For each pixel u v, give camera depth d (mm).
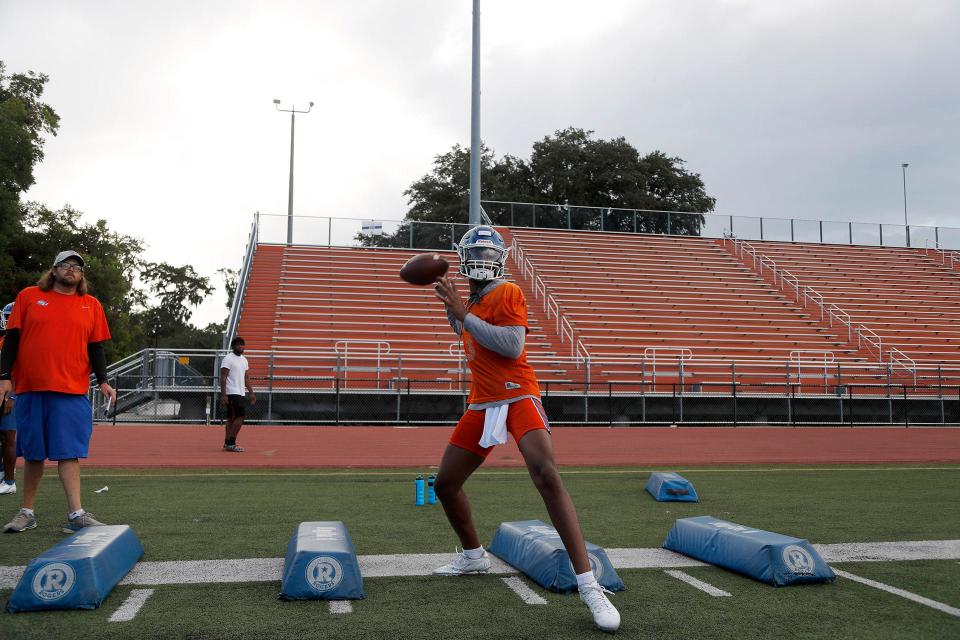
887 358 23719
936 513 6844
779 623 3621
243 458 11195
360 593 3973
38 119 36812
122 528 4629
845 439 15766
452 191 51125
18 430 5555
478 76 20266
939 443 15086
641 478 9430
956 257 33406
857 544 5461
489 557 4895
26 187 34250
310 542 4156
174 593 4039
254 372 18859
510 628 3508
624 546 5328
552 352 21547
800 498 7762
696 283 27688
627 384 18812
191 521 6164
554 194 51156
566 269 27469
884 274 30812
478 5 20328
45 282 5555
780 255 31156
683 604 3918
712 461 11555
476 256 3859
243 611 3734
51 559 3799
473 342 3947
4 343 5520
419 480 7113
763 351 23203
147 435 14305
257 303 23203
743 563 4457
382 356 20312
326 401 17406
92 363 5797
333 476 9328
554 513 3637
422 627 3510
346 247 27422
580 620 3637
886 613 3785
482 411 3984
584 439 15062
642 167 50125
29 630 3424
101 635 3367
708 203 50969
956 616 3746
